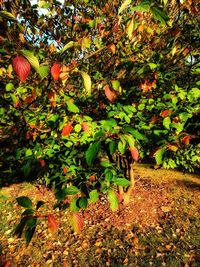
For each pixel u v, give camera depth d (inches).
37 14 110.8
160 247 185.0
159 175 311.9
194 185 283.0
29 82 82.6
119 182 55.4
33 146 103.5
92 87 106.9
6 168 130.1
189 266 165.9
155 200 248.7
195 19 97.5
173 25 95.2
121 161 212.2
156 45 111.3
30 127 82.2
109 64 106.4
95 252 185.6
